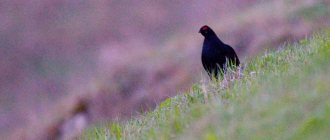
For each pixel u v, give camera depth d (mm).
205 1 49875
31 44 54625
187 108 17625
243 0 47250
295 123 14094
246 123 14750
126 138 17375
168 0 52844
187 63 41406
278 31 39625
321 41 20078
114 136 17922
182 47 43250
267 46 39375
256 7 44156
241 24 41938
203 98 18172
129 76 42281
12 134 43875
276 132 13969
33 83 50625
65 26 55188
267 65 19875
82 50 52281
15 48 54656
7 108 48312
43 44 54188
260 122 14562
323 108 14055
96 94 41594
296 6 40500
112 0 55250
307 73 16438
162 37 49500
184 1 51719
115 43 50688
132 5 54312
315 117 13820
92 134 19672
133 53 45906
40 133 41094
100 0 55469
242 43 40844
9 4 57656
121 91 41500
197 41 43531
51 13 56406
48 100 48125
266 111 14922
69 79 49062
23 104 48562
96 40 52625
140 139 16750
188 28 48562
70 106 41438
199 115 16391
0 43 55000
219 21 46156
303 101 14781
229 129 14703
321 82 15469
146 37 50469
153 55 43656
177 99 19578
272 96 15656
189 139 15242
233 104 16094
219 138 14500
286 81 16438
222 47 22375
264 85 16797
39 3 57219
